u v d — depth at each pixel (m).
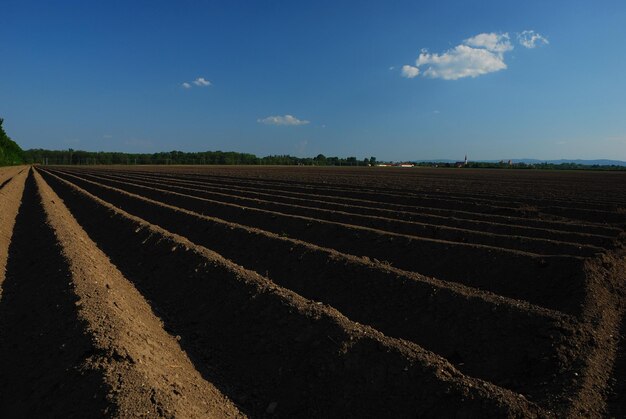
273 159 181.12
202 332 10.03
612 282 11.63
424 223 20.28
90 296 9.57
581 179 61.88
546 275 12.17
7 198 28.09
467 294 10.30
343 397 7.30
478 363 8.83
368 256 15.91
